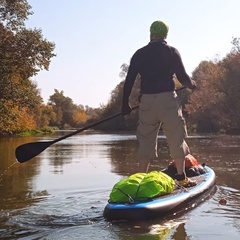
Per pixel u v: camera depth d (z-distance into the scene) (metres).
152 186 4.61
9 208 5.02
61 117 97.56
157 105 5.14
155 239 3.60
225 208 4.83
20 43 29.19
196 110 46.00
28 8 30.05
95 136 38.84
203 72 54.03
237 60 42.94
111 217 4.23
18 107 34.75
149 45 5.20
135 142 24.44
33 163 11.09
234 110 42.56
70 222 4.23
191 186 5.39
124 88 5.36
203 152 14.05
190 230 3.89
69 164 10.77
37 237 3.71
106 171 9.07
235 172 8.32
